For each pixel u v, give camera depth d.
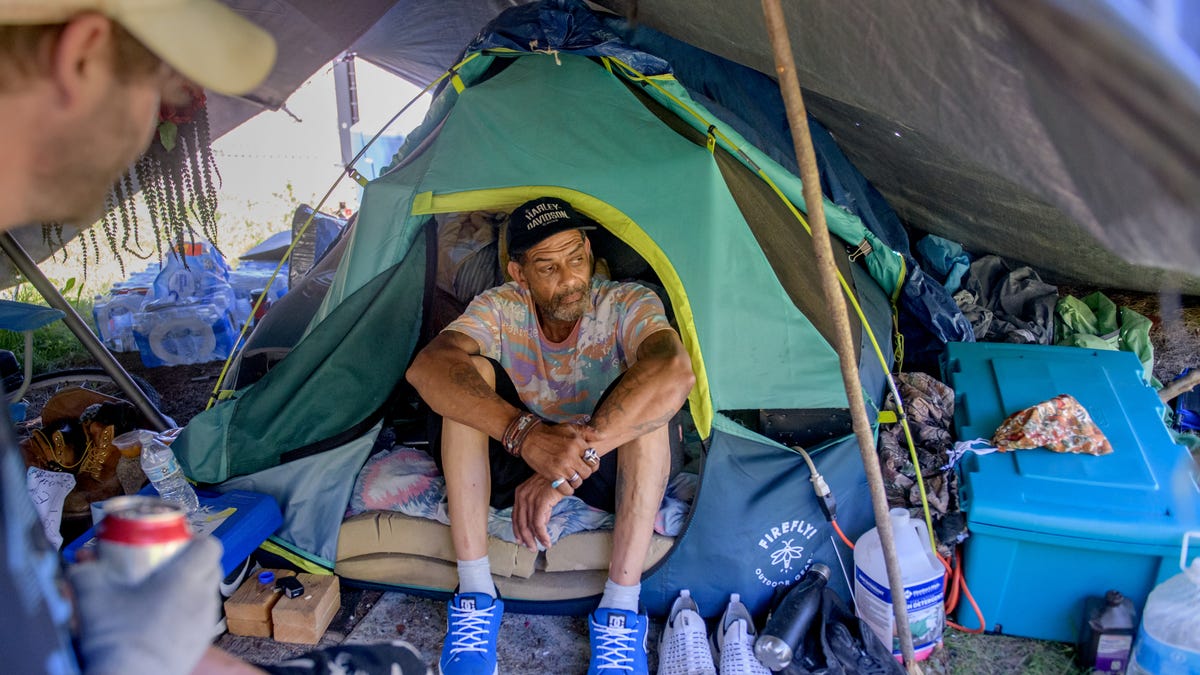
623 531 2.12
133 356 4.61
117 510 0.68
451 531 2.27
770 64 2.47
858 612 2.18
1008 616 2.20
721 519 2.21
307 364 2.51
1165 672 1.81
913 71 1.39
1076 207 1.02
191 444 2.47
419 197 2.50
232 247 6.61
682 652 2.05
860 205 3.56
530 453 2.05
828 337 2.44
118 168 0.67
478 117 2.55
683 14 2.52
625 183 2.34
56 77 0.59
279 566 2.42
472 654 2.03
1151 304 3.92
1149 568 2.04
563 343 2.42
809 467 2.23
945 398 2.81
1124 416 2.54
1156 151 0.89
